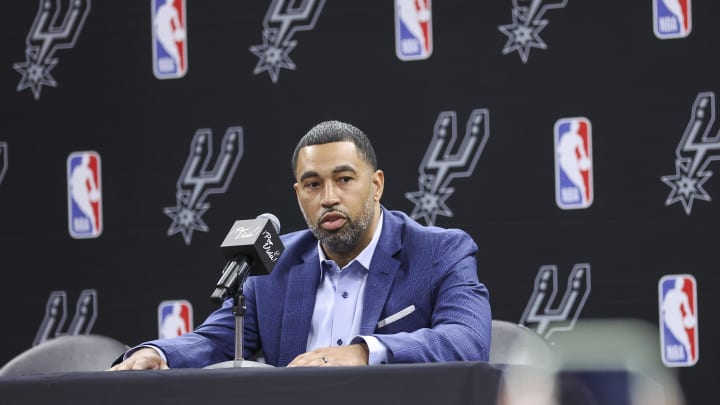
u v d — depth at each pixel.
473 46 8.77
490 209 8.65
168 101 9.23
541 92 8.62
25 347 9.19
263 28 9.13
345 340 6.07
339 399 3.49
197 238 9.11
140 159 9.23
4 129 9.38
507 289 8.58
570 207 8.54
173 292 9.10
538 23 8.66
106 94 9.32
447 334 5.11
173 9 9.28
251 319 6.44
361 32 8.97
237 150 9.11
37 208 9.30
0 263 9.28
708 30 8.38
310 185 6.04
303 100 9.03
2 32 9.46
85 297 9.19
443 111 8.78
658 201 8.39
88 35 9.38
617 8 8.53
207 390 3.57
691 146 8.36
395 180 8.81
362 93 8.94
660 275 8.35
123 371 3.68
